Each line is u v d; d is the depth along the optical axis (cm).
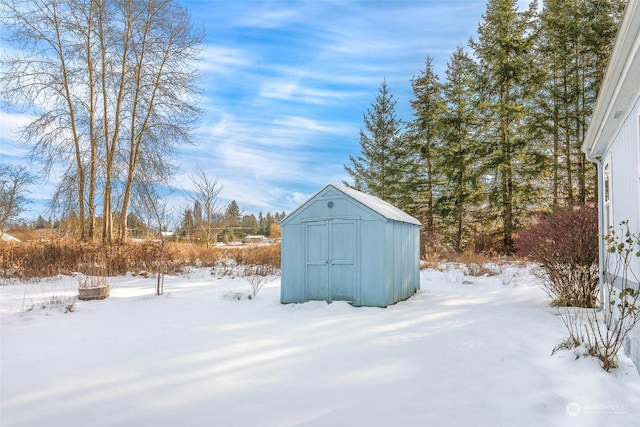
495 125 1816
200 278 1127
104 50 1512
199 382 325
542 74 1681
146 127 1578
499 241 1756
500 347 414
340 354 398
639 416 255
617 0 1602
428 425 246
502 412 263
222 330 512
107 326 539
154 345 441
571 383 312
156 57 1581
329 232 710
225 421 254
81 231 1466
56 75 1466
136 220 1622
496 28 1777
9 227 1468
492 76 1794
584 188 1631
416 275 864
